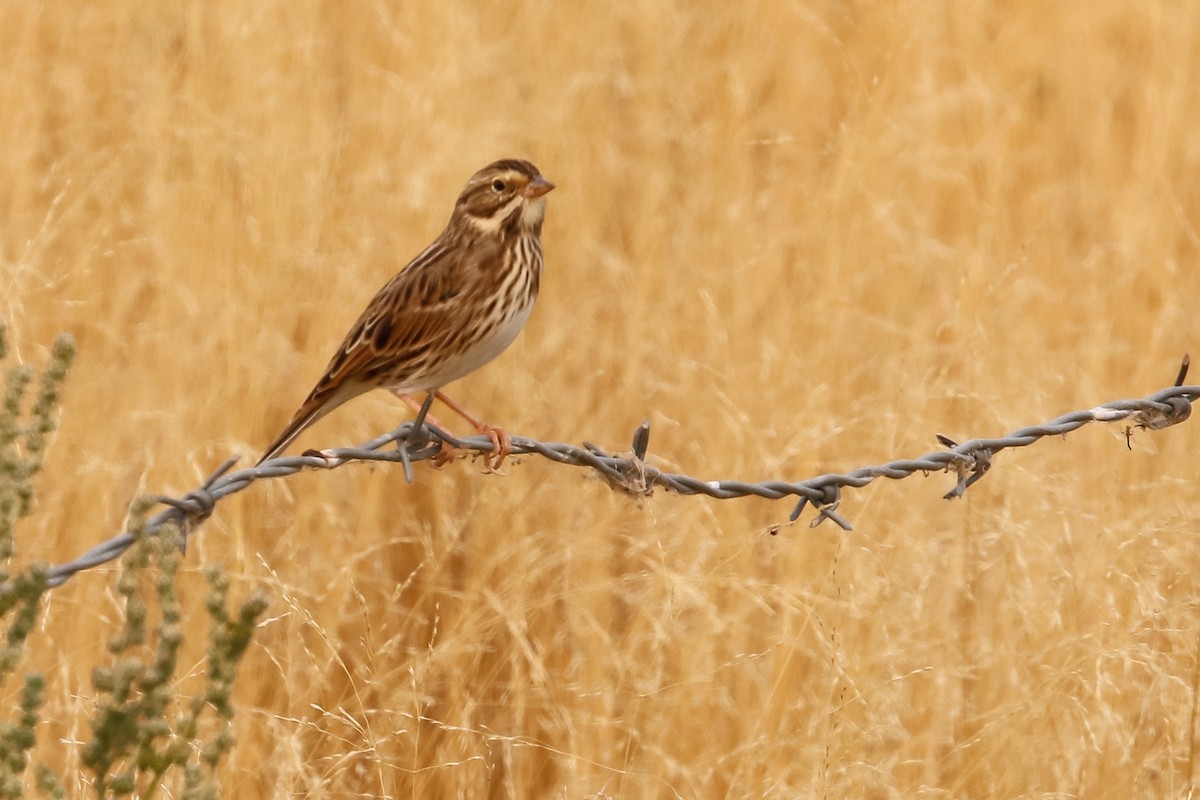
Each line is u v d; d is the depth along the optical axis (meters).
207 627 9.03
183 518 6.29
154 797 7.78
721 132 14.27
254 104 12.62
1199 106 15.91
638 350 11.68
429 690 9.17
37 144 13.00
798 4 15.76
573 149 13.52
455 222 9.24
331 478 10.54
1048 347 12.41
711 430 10.84
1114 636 8.91
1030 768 8.52
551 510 10.60
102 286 11.73
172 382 10.69
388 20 14.18
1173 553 9.51
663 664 9.20
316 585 9.65
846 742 8.35
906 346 11.91
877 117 13.82
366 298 11.66
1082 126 15.51
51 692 8.47
